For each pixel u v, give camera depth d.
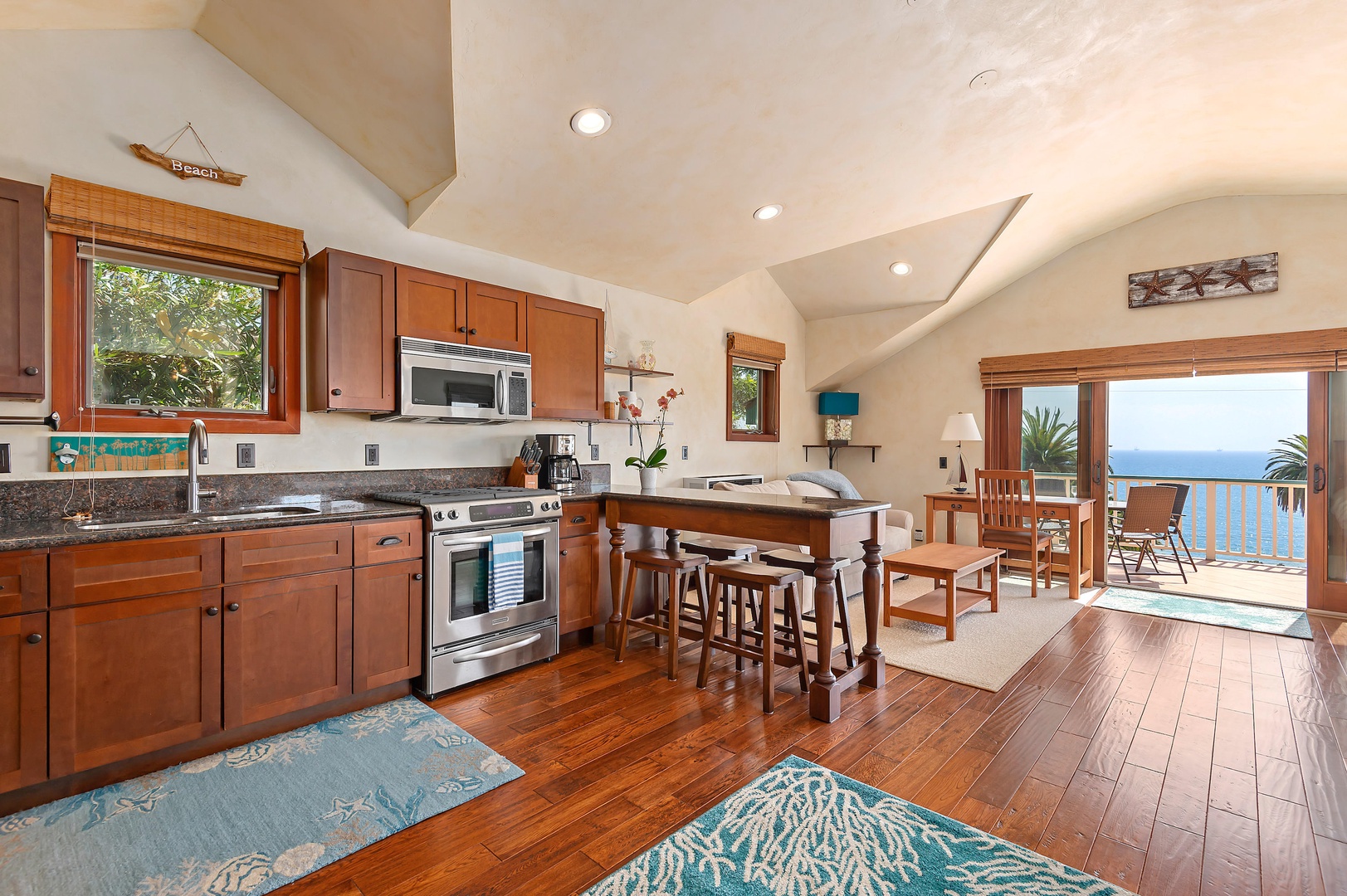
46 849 1.71
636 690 2.88
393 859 1.69
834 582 2.97
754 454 5.84
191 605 2.15
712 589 2.90
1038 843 1.77
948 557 4.00
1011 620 4.09
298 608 2.39
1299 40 2.66
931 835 1.80
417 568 2.74
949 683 3.03
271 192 2.90
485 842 1.77
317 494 3.02
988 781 2.11
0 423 2.27
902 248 4.98
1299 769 2.19
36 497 2.32
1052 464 5.51
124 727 2.03
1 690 1.82
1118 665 3.26
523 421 3.90
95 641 1.97
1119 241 5.13
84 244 2.46
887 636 3.76
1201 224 4.75
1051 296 5.47
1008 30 2.43
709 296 5.31
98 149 2.47
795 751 2.32
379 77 2.52
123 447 2.52
